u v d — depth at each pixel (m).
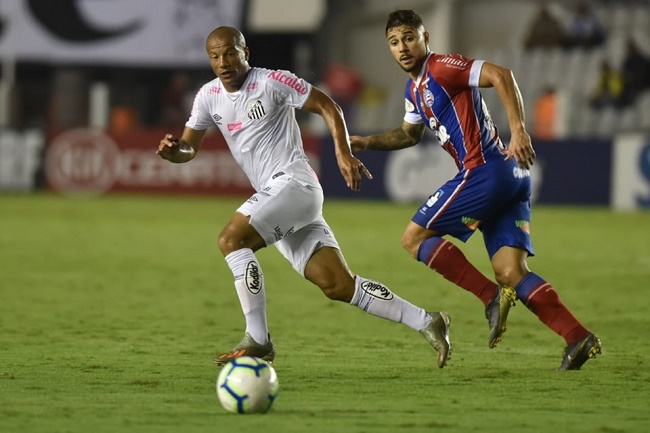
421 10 96.88
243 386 18.19
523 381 22.00
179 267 46.19
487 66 22.39
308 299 36.81
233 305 35.22
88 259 48.66
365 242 57.16
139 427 17.25
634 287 40.44
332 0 97.75
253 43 97.69
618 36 95.94
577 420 18.11
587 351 23.09
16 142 90.81
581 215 75.31
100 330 29.50
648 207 80.62
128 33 90.56
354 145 25.20
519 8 96.25
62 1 90.50
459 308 34.88
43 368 23.19
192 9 90.06
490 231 23.83
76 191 89.88
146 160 88.94
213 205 81.50
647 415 18.59
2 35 90.62
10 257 48.97
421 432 17.11
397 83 97.75
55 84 94.88
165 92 97.25
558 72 92.56
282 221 23.30
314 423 17.66
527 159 21.69
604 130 88.75
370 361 24.69
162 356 25.12
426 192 84.44
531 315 33.03
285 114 23.81
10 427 17.22
